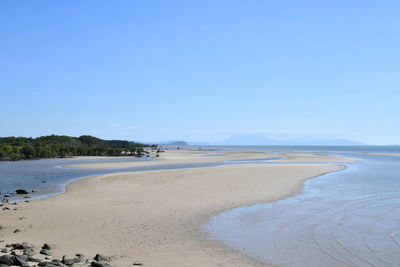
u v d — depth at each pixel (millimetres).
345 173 40406
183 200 21922
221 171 40688
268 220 16766
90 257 10977
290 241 13367
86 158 84875
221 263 10766
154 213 18078
